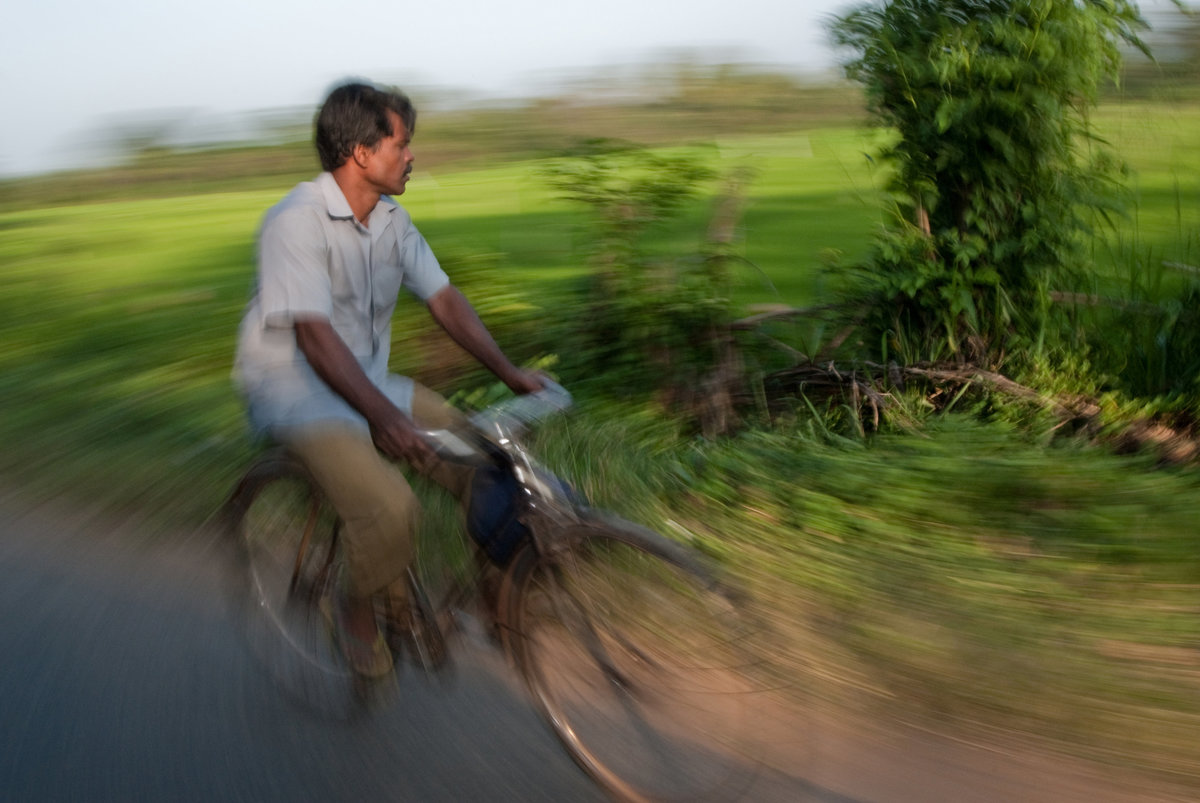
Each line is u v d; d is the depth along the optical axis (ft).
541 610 9.78
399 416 9.82
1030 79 18.30
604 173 20.17
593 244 20.76
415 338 20.97
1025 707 10.76
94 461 18.79
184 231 52.54
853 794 9.61
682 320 19.83
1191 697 10.84
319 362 9.93
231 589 12.32
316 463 10.30
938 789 9.68
